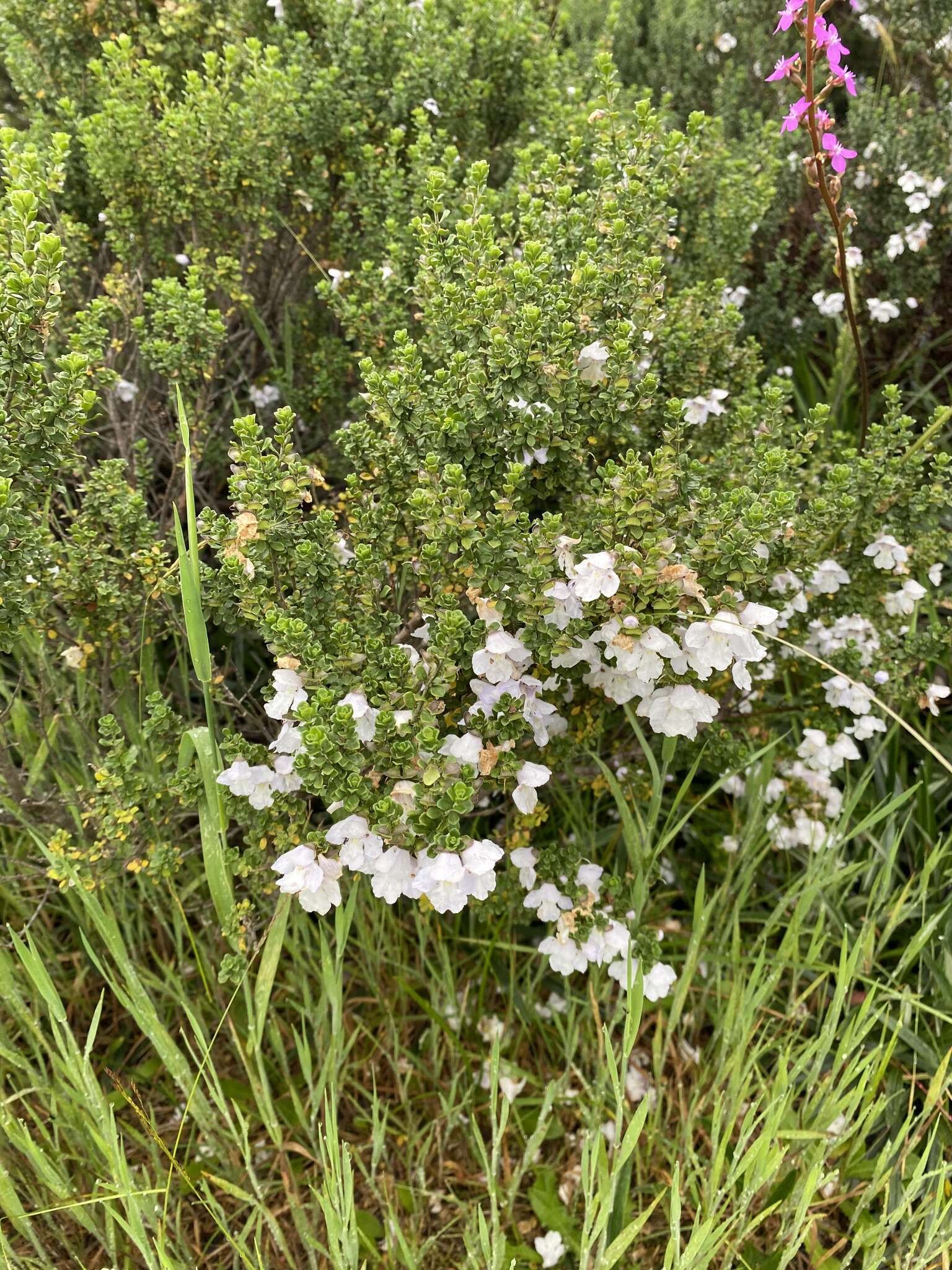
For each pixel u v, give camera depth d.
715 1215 0.30
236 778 0.30
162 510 0.44
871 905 0.40
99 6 0.51
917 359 0.61
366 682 0.29
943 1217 0.30
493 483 0.32
